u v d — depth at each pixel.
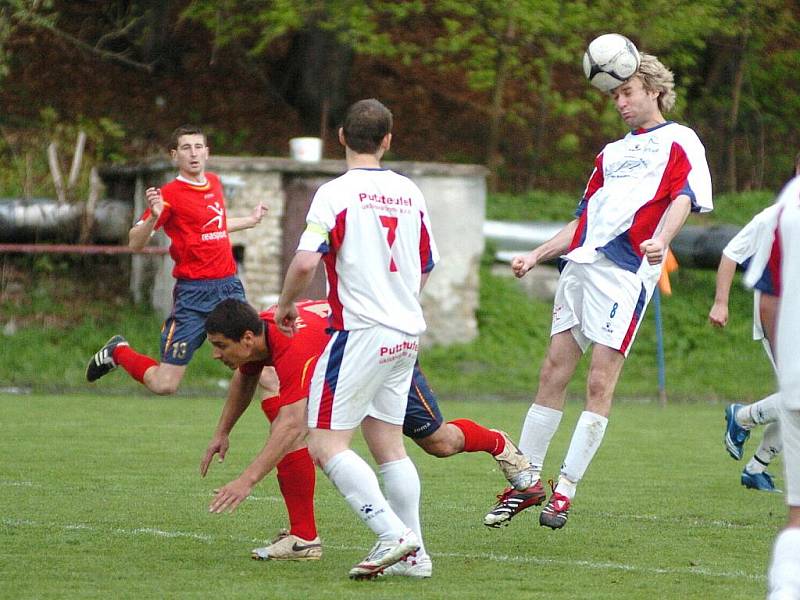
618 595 19.30
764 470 31.41
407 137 90.81
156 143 84.88
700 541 24.44
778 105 98.25
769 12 89.81
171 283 62.41
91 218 66.12
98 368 33.69
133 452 36.44
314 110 89.62
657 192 24.52
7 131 80.75
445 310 66.12
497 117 85.62
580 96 92.50
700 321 69.62
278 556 21.91
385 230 19.88
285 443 20.38
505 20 78.31
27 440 38.72
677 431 45.56
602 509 28.44
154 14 89.69
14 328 62.25
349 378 19.83
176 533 24.38
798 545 16.61
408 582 20.14
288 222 63.78
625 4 77.44
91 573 20.48
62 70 89.56
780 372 16.84
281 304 19.86
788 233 16.78
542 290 71.62
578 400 57.38
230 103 90.94
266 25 85.12
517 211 78.94
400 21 89.88
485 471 34.12
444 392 58.53
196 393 55.41
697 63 91.62
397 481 20.67
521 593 19.34
